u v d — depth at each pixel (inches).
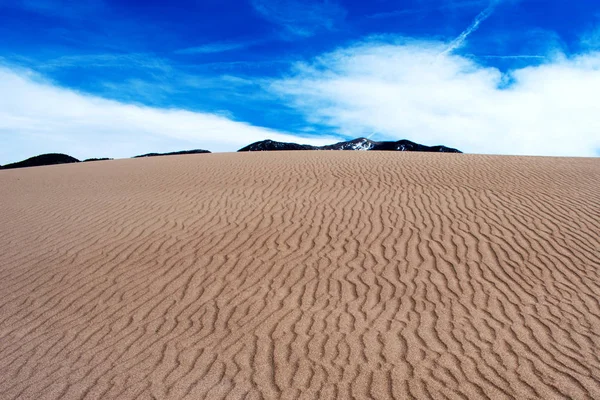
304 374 175.8
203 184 550.0
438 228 355.6
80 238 347.9
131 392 165.2
